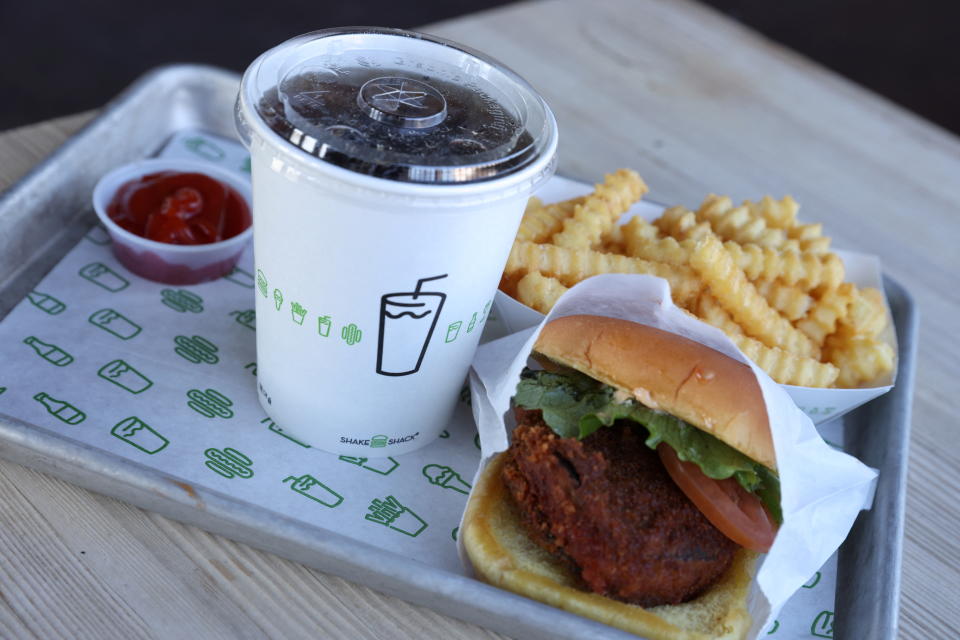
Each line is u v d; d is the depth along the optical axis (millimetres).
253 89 395
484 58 438
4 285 500
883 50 1538
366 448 464
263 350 451
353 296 411
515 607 402
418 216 389
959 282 627
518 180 397
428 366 442
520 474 436
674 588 414
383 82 414
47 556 408
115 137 562
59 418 450
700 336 446
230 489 440
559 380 448
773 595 411
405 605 419
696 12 873
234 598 409
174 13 1252
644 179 647
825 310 508
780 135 720
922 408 547
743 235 534
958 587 466
